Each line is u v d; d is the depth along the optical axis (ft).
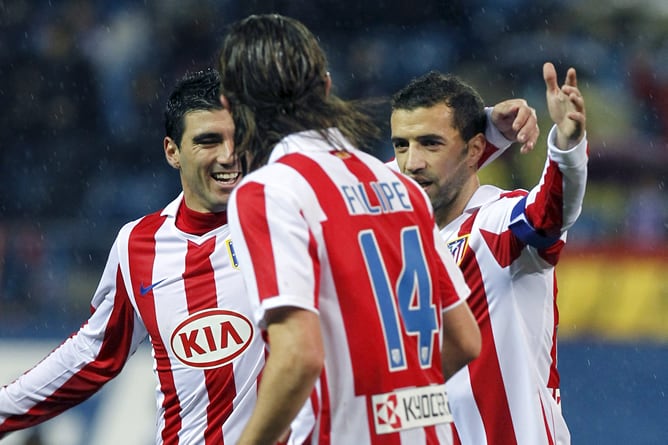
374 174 31.76
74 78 146.41
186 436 43.11
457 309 32.65
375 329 29.84
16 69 146.92
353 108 32.14
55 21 151.02
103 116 144.66
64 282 110.83
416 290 30.91
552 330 42.60
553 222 38.58
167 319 42.98
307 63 30.89
